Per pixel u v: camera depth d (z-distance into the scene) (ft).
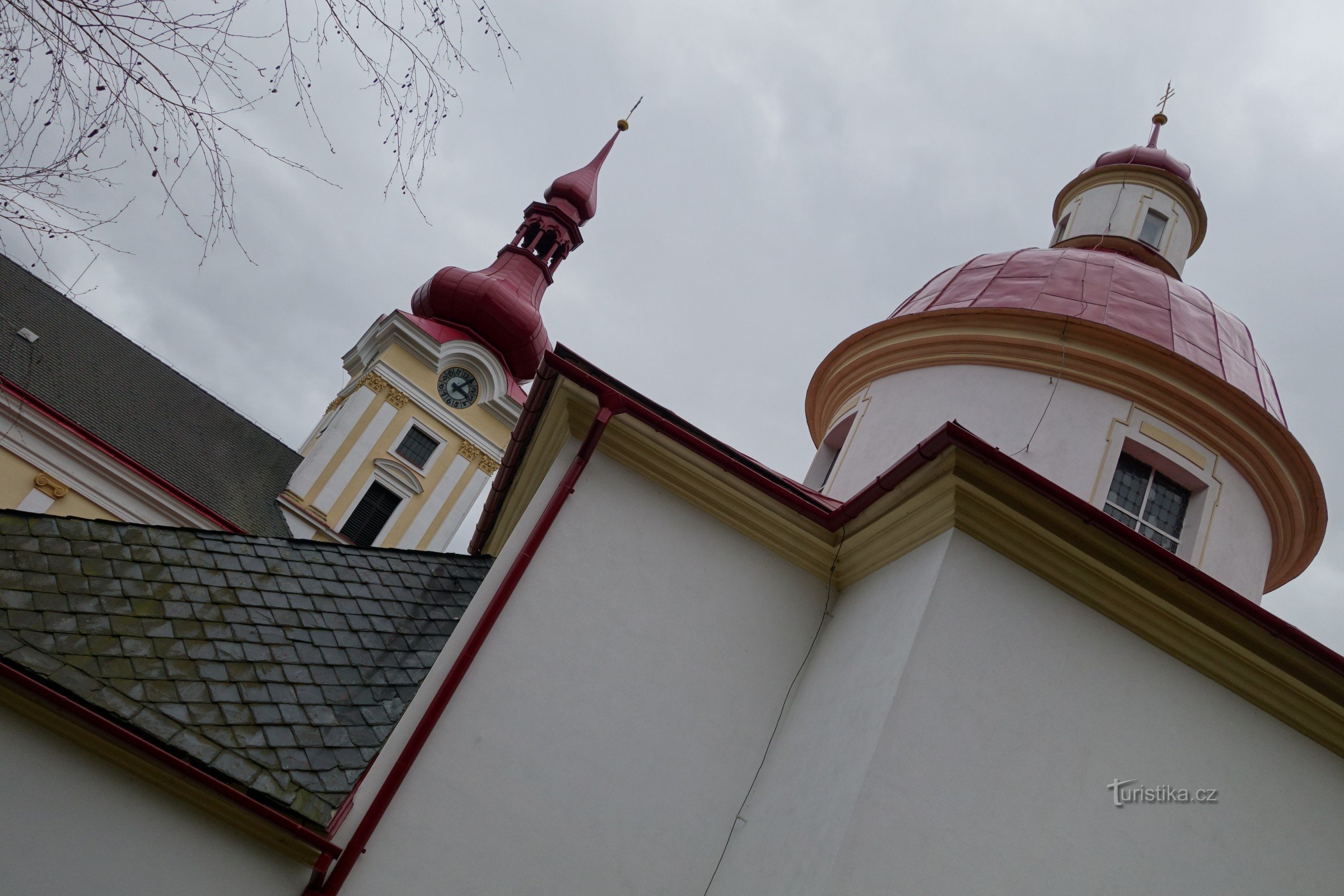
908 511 27.58
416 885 24.72
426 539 119.03
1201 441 37.76
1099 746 24.76
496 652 27.91
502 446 126.21
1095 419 37.19
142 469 87.25
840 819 22.53
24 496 81.71
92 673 24.58
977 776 23.47
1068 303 41.29
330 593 32.76
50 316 101.14
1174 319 41.37
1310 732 26.99
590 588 29.37
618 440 30.83
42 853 21.75
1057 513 25.11
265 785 23.82
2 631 24.54
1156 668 26.22
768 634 30.45
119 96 15.43
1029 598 25.76
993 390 38.88
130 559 29.78
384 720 27.91
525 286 132.36
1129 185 57.00
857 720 24.86
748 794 28.40
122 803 22.67
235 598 30.35
